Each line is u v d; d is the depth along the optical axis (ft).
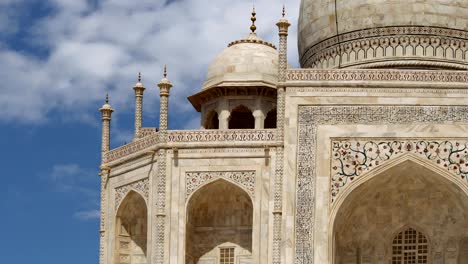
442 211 300.20
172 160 294.66
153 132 323.37
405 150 285.64
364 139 286.87
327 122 288.30
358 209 301.02
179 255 289.12
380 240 302.86
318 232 282.97
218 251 298.97
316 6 340.18
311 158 286.87
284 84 290.76
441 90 287.89
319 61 336.70
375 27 324.39
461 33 324.19
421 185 296.71
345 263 302.45
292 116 289.33
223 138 293.43
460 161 284.61
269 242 285.84
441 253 300.20
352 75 289.94
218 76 334.65
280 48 293.43
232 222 300.20
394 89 288.30
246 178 290.76
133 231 312.71
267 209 287.89
